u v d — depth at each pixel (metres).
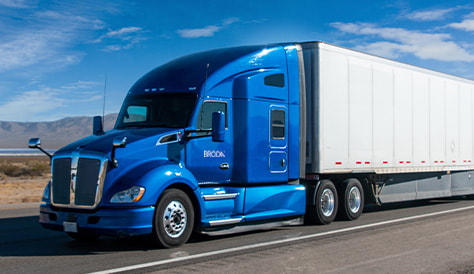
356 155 13.38
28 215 14.86
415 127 15.78
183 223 8.95
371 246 9.01
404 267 7.32
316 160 12.17
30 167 52.84
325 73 12.41
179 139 9.39
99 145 8.69
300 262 7.57
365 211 15.95
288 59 11.88
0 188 30.92
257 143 10.82
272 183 11.45
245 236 10.42
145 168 8.62
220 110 10.17
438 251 8.55
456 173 18.72
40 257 8.09
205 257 7.92
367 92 13.80
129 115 10.39
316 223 12.46
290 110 11.77
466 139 18.69
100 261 7.68
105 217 8.20
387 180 15.19
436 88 16.88
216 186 10.12
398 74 15.05
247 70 10.85
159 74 10.64
